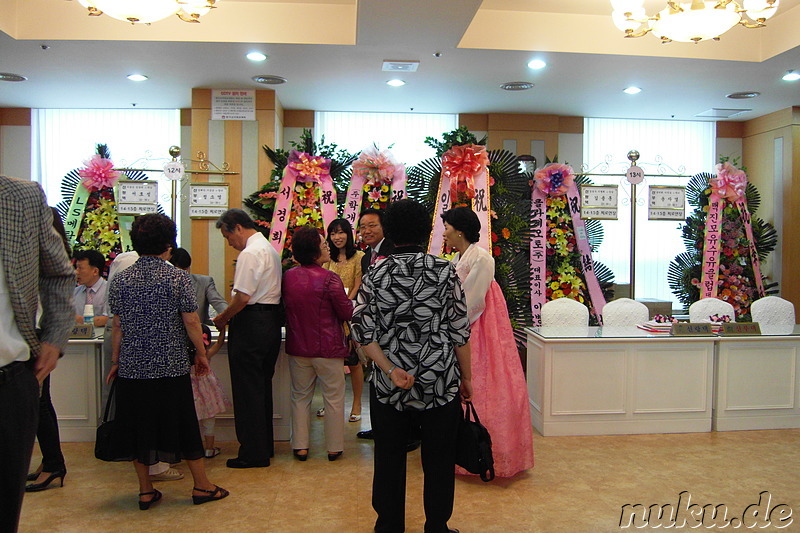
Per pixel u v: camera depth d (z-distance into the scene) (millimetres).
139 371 2949
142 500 3143
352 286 4746
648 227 7922
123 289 2982
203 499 3221
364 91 6496
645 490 3420
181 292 2994
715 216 6234
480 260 3455
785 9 5051
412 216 2537
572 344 4332
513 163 5520
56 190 7320
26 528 2938
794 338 4543
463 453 2605
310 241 3773
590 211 5941
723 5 3707
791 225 7145
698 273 6352
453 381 2510
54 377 4164
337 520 3037
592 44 5168
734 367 4516
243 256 3654
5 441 1705
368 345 2490
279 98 6805
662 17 3920
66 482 3521
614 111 7402
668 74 5781
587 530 2941
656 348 4402
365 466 3799
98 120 7344
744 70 5621
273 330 3750
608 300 6340
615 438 4328
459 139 5500
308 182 5859
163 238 3037
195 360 3209
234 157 6395
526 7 5016
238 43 4961
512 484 3500
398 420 2568
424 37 4785
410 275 2484
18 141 7277
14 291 1711
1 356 1689
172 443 3014
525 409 3600
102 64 5516
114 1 3412
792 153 7105
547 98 6773
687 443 4230
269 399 3916
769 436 4398
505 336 3613
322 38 4980
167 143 7383
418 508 3186
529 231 5629
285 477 3609
